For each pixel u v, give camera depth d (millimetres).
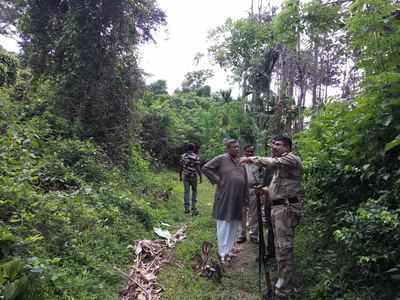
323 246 4473
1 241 3346
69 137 8516
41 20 9562
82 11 9070
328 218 4480
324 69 11305
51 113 8828
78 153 7480
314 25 6520
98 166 7422
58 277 3389
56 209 4652
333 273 3674
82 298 3391
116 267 4355
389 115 3426
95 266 4094
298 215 3926
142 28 10461
